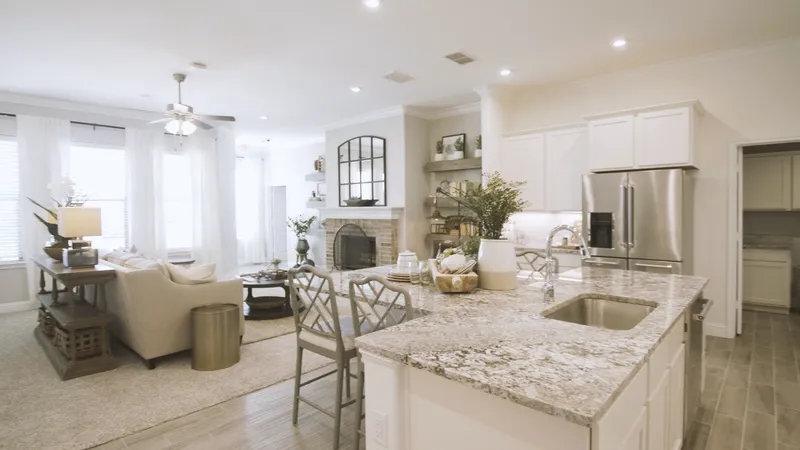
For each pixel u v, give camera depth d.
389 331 1.59
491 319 1.76
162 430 2.60
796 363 3.58
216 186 7.38
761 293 5.35
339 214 7.41
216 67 4.53
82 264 3.69
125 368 3.56
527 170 5.29
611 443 1.08
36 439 2.49
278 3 3.12
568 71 4.74
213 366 3.51
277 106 6.29
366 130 7.02
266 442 2.47
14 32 3.59
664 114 4.10
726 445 2.39
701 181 4.35
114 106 6.30
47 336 4.20
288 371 3.49
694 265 4.42
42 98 5.77
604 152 4.46
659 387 1.64
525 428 1.09
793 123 3.89
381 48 4.02
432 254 6.55
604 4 3.18
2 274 5.62
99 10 3.21
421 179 6.70
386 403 1.40
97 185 6.32
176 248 7.16
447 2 3.12
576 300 2.25
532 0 3.11
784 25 3.58
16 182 5.71
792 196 5.32
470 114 6.32
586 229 4.48
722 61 4.20
